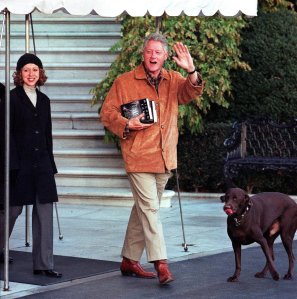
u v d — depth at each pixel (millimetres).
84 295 8047
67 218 11914
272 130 13391
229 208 8117
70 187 13289
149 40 8445
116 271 8977
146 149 8406
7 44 8281
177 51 8453
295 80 13906
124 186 13234
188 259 9516
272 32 14078
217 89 13422
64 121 14266
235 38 13836
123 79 8570
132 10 8453
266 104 13992
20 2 8172
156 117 8406
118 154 13523
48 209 8750
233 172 12953
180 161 13695
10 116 8648
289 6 15227
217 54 13531
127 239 8734
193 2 8828
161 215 12172
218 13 9406
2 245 9023
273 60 13945
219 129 13547
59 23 15719
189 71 8438
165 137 8469
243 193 8227
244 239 8398
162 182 8609
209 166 13609
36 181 8703
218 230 11133
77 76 14977
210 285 8398
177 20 13430
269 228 8711
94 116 14086
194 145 13641
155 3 8570
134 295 8047
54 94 14742
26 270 8992
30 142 8695
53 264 9078
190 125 13281
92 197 12820
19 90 8766
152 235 8344
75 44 15422
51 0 8242
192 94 8523
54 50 15164
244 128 13344
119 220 11781
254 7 9227
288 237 8656
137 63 13188
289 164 12719
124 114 8445
